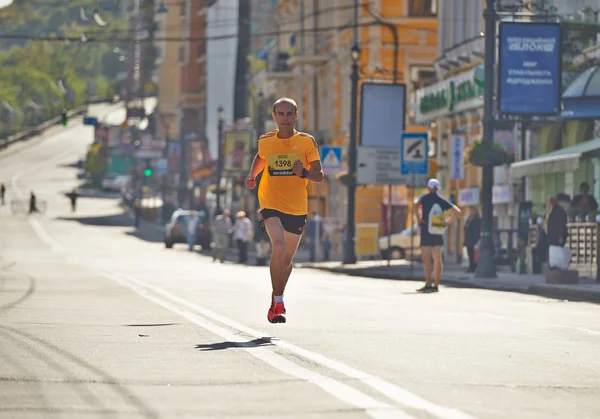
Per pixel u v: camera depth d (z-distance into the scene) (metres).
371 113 102.69
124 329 28.97
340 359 22.38
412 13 132.38
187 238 149.50
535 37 73.06
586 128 82.94
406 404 16.70
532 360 22.77
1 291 48.97
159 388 18.42
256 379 19.39
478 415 15.95
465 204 105.94
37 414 15.73
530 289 57.22
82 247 144.50
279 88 181.50
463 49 107.56
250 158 177.25
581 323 32.91
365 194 134.25
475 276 67.94
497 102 73.19
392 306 40.41
